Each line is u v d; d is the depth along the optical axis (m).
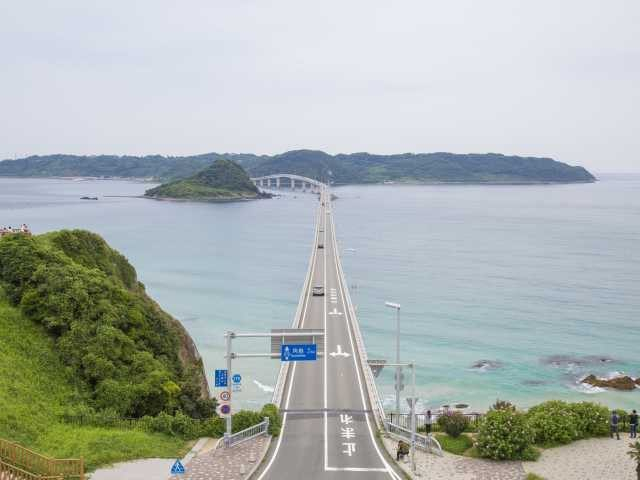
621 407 69.56
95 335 51.31
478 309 116.12
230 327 102.88
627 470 34.84
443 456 38.50
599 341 95.38
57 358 48.62
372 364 47.81
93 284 56.50
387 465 37.31
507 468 35.72
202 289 132.62
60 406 42.78
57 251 59.97
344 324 83.31
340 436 43.84
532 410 43.25
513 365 84.12
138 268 157.00
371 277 149.75
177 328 67.12
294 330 43.81
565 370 82.38
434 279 146.75
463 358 87.06
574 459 36.84
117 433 39.22
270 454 39.47
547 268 161.50
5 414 37.38
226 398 40.75
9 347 47.19
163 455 37.19
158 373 49.97
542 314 112.19
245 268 159.75
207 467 35.50
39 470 29.77
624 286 137.12
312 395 55.06
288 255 182.88
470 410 68.44
